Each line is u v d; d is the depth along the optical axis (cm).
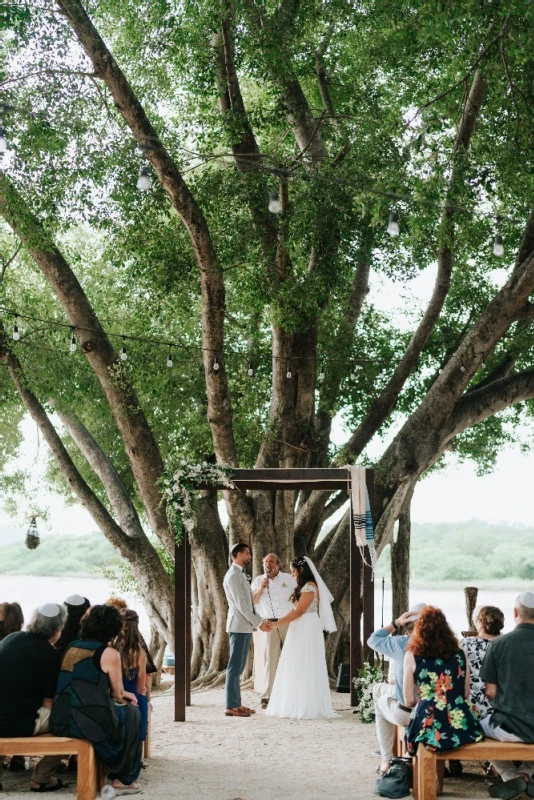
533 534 8088
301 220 1531
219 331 1475
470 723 707
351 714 1181
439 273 1722
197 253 1417
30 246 1498
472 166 1328
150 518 1656
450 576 7931
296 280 1586
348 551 1683
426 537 8231
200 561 1639
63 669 733
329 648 1628
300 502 1816
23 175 1391
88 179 1423
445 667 715
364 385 1833
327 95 1758
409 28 1416
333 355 1770
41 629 761
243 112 1564
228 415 1522
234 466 1552
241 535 1614
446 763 827
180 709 1145
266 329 1984
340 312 1880
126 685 818
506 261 1953
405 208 1561
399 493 1694
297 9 1475
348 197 1519
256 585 1326
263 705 1267
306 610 1175
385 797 748
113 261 1683
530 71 1471
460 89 1609
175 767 872
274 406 1680
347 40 1727
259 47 1503
